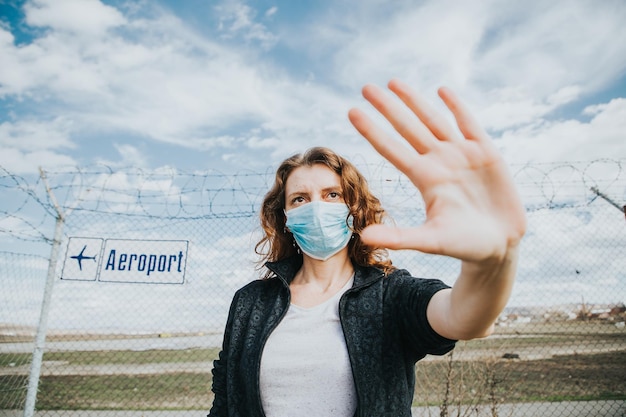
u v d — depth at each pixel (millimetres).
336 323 1044
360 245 1251
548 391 6023
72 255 3863
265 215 1533
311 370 970
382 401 900
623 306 4277
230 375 1120
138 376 8336
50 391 7363
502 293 585
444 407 3545
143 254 3947
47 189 3857
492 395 3748
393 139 582
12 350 4223
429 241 514
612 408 5566
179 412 5930
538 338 7441
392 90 592
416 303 892
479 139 566
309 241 1216
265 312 1180
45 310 3746
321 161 1306
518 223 539
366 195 1321
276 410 967
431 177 556
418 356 963
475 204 545
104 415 5785
